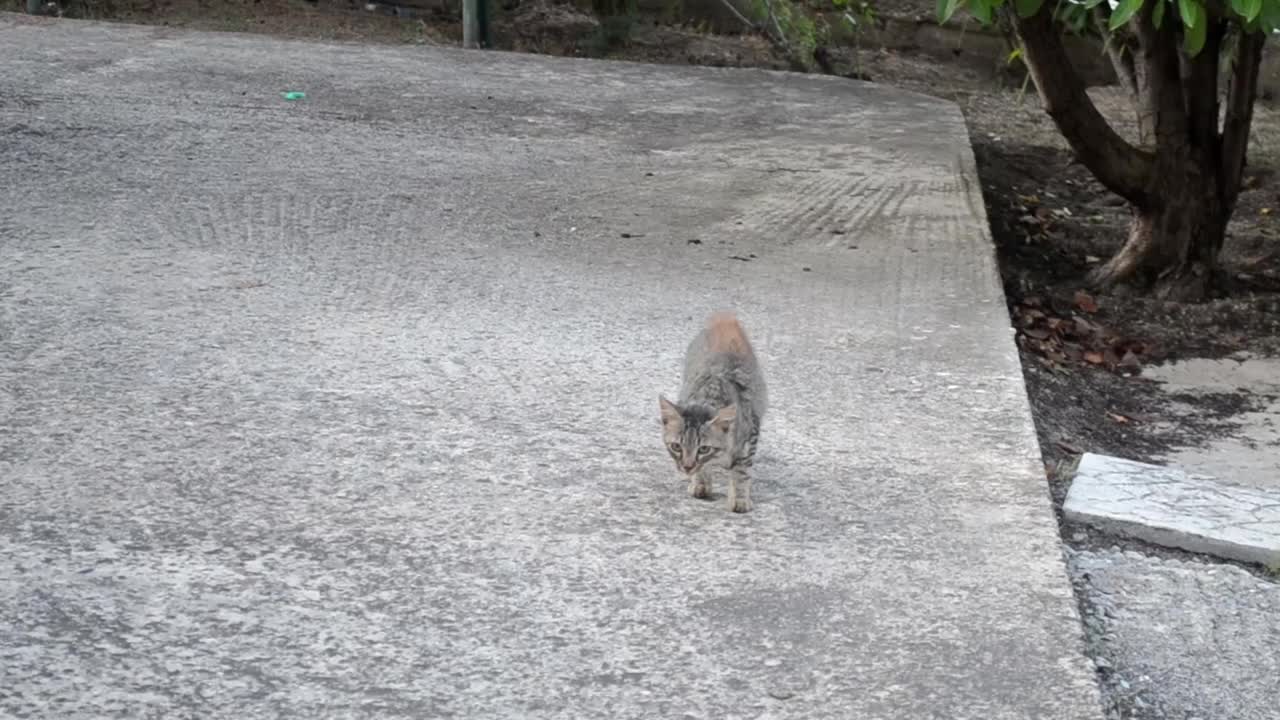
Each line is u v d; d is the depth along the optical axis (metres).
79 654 3.91
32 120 10.92
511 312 7.29
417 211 9.30
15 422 5.48
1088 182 14.16
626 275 8.18
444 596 4.33
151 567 4.42
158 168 9.88
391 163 10.59
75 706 3.66
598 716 3.74
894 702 3.86
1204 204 10.64
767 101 14.47
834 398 6.28
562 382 6.28
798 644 4.14
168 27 15.52
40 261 7.62
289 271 7.77
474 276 7.93
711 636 4.17
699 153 11.88
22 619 4.06
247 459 5.27
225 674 3.86
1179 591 5.03
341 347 6.57
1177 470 6.45
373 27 16.83
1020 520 5.07
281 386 6.03
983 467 5.55
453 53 15.38
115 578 4.34
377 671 3.91
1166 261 10.72
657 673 3.96
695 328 7.21
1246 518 5.75
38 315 6.75
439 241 8.63
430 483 5.14
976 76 18.14
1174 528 5.60
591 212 9.64
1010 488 5.36
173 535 4.64
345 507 4.91
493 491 5.10
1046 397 8.18
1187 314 10.30
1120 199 13.59
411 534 4.73
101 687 3.76
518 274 8.04
